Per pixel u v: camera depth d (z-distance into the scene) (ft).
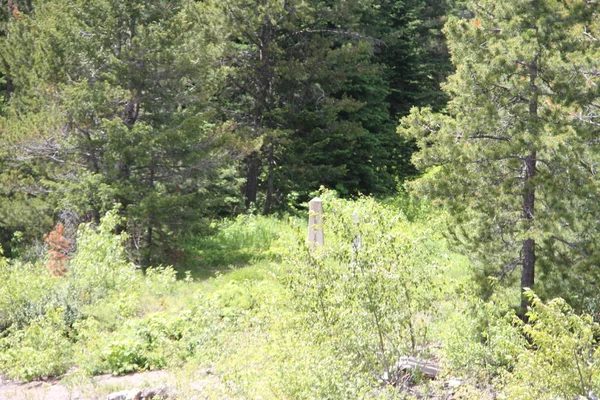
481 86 40.04
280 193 93.86
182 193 70.69
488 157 40.29
